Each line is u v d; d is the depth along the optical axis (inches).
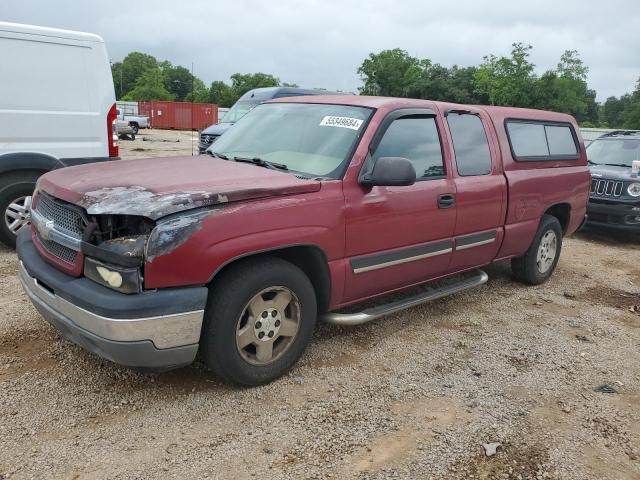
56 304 129.3
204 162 164.1
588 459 124.3
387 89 2999.5
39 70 256.4
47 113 259.9
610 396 152.7
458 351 175.0
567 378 161.6
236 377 138.2
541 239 241.4
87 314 120.0
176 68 4052.7
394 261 169.6
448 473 116.1
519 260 243.6
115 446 117.6
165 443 119.7
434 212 178.9
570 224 259.8
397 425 131.9
